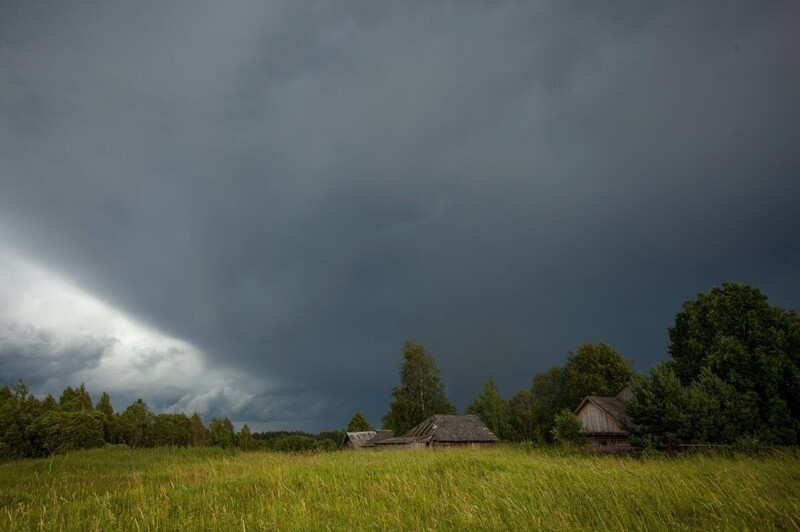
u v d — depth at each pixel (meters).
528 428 69.69
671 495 10.35
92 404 56.66
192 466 21.02
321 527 9.45
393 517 9.77
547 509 9.83
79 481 17.42
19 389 39.81
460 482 13.25
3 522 10.34
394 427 64.81
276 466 18.41
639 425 28.34
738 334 31.48
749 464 15.36
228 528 9.52
